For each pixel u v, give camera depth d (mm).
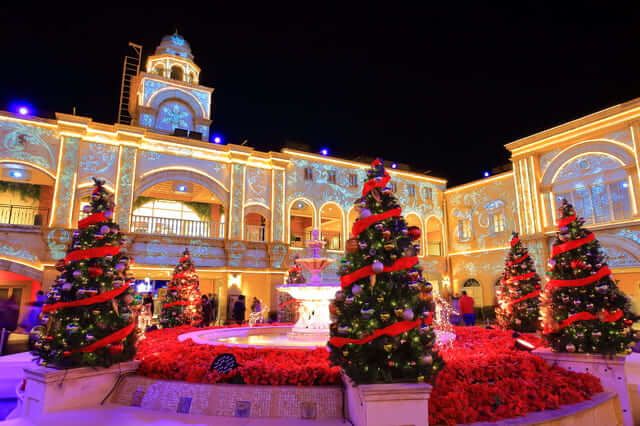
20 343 12688
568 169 19750
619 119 17938
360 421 4352
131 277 6371
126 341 6078
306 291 9344
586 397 5473
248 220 23922
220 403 5086
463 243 25781
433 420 4449
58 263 6047
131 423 4824
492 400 4848
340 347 4684
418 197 26531
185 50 25594
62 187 16953
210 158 20469
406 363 4461
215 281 21141
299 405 4969
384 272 4715
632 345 6113
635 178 17344
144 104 22312
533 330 10680
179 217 23062
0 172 18078
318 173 23594
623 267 17516
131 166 18422
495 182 24266
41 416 5109
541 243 20109
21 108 17328
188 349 6754
